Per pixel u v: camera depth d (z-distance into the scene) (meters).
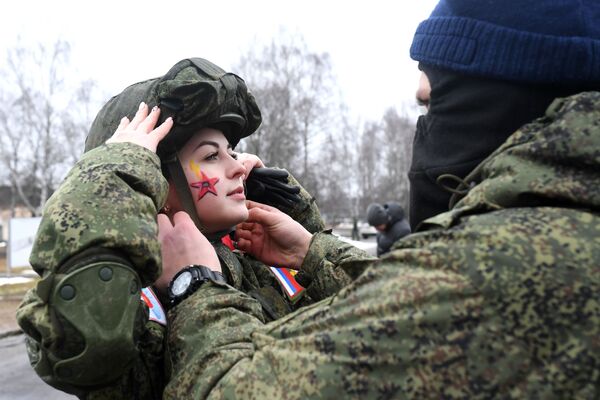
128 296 1.22
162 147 1.63
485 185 1.04
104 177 1.28
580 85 1.11
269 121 34.62
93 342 1.17
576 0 1.10
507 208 1.00
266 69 36.88
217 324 1.30
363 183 54.16
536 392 0.85
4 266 16.25
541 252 0.89
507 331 0.87
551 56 1.08
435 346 0.89
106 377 1.25
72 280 1.17
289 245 1.91
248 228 1.93
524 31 1.10
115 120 1.67
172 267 1.51
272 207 1.95
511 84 1.14
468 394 0.87
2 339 7.93
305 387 0.96
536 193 0.97
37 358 1.36
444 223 1.01
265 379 1.02
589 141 0.94
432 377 0.89
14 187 39.59
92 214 1.23
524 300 0.87
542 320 0.86
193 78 1.60
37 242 1.23
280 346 1.05
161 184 1.38
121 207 1.25
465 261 0.92
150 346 1.39
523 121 1.15
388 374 0.91
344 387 0.93
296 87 38.31
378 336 0.93
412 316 0.92
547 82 1.10
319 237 1.93
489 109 1.17
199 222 1.71
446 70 1.20
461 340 0.88
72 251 1.19
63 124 37.84
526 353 0.86
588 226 0.92
